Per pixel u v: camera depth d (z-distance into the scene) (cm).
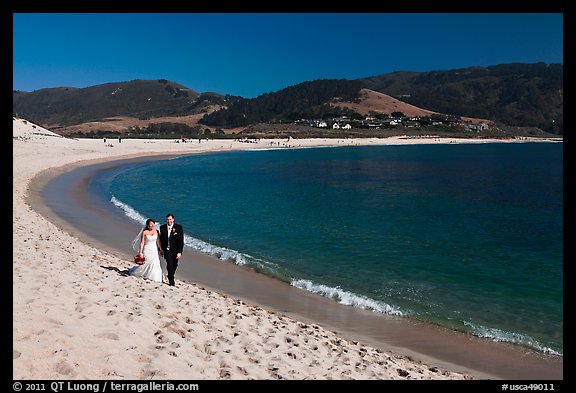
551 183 4234
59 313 571
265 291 1093
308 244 1652
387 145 14875
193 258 1373
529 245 1716
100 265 1009
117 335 532
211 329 664
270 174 4872
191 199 2795
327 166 6281
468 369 715
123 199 2666
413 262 1438
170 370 470
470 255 1546
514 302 1086
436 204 2822
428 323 930
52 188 2791
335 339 765
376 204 2764
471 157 8944
